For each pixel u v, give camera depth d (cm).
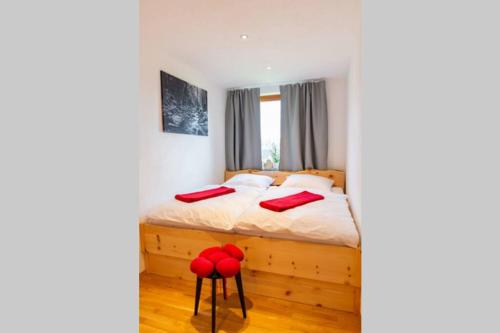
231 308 178
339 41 231
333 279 172
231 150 406
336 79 359
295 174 360
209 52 258
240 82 372
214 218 206
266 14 184
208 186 327
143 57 235
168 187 272
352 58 247
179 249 215
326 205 228
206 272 152
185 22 195
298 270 180
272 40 228
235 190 299
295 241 182
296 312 172
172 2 168
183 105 290
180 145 292
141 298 192
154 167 251
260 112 400
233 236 197
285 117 380
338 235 171
